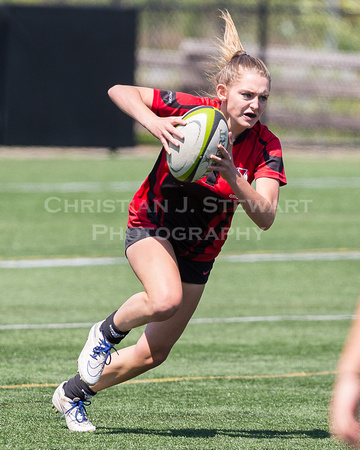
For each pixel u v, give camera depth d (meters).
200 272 14.02
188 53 77.88
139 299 13.20
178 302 12.88
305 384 18.58
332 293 29.25
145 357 13.93
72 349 21.27
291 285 30.41
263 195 13.35
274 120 79.31
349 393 6.43
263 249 37.22
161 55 78.38
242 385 18.39
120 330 13.55
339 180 57.47
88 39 63.44
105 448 13.24
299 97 81.00
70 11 62.81
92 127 64.88
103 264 33.16
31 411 15.68
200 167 12.77
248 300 28.02
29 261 33.19
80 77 63.88
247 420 15.48
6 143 63.19
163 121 12.98
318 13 75.62
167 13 88.75
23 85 62.91
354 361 6.48
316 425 15.17
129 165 61.81
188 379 18.86
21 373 18.88
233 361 20.69
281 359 20.95
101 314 25.39
